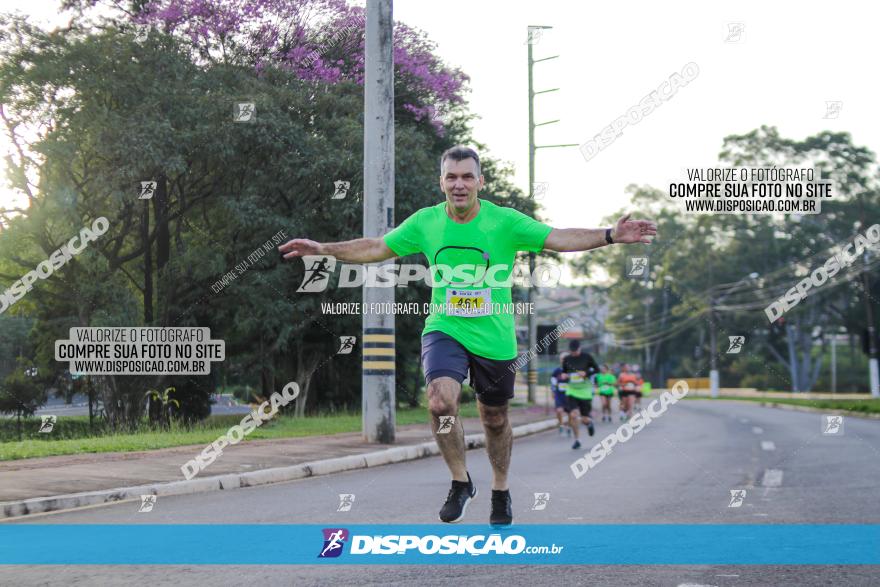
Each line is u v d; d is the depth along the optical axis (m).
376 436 15.16
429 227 5.59
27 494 8.50
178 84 20.50
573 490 9.49
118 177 18.92
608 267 77.94
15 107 19.50
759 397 59.50
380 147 14.98
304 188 22.41
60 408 27.23
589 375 19.30
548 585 4.89
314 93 22.95
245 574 5.19
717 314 65.88
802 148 56.69
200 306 23.17
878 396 48.56
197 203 23.62
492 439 5.96
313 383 29.22
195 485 9.68
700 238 69.50
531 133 35.81
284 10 22.67
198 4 21.66
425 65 26.89
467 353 5.57
